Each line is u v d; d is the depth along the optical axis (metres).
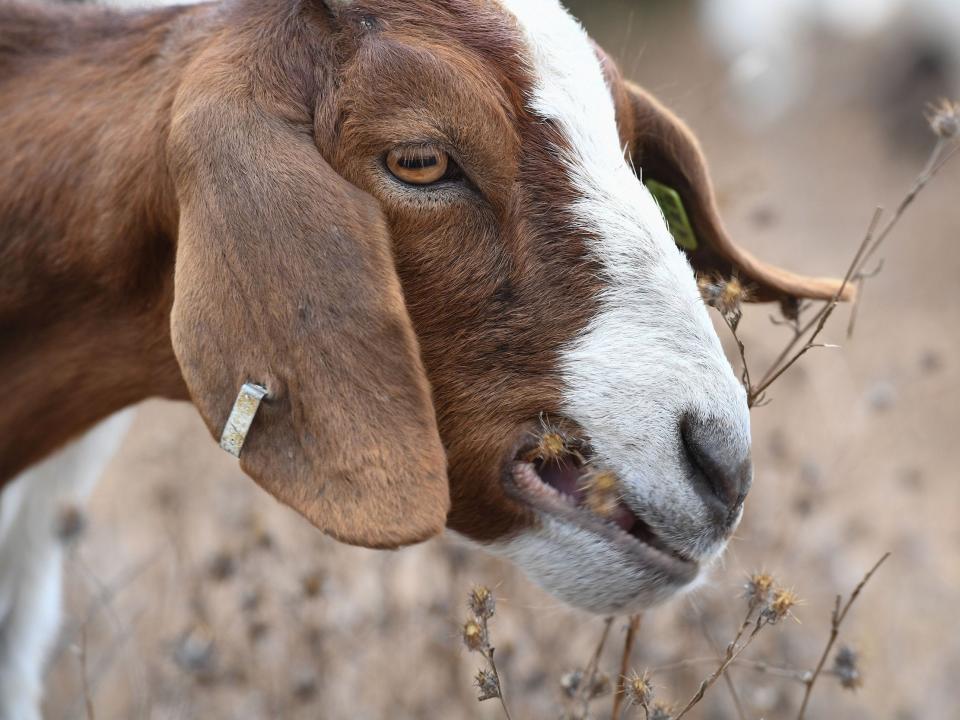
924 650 8.04
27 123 5.02
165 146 4.59
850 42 20.44
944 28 19.28
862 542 8.89
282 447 4.17
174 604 7.30
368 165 4.39
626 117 4.94
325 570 6.68
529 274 4.46
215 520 8.15
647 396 4.39
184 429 9.19
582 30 4.76
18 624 6.41
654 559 4.57
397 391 4.14
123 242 4.87
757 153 17.42
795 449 8.52
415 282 4.49
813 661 7.26
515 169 4.45
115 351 5.23
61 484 6.39
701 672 6.82
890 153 19.19
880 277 14.83
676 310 4.43
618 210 4.47
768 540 7.52
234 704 6.77
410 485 4.04
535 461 4.67
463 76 4.36
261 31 4.52
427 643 6.71
